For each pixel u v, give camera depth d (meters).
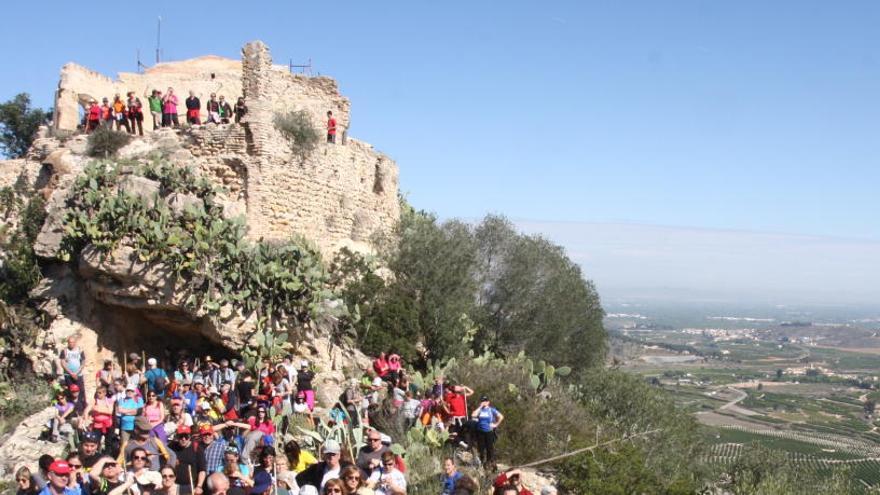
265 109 31.91
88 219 26.39
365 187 40.09
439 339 34.81
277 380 22.59
